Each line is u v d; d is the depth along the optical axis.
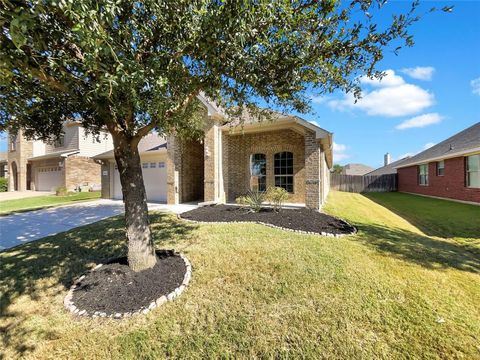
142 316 3.08
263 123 9.81
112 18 2.02
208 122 11.07
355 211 10.92
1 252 5.45
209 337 2.73
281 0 2.49
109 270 4.14
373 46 2.88
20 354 2.57
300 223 7.16
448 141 19.33
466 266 4.44
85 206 12.18
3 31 2.02
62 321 3.04
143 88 2.68
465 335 2.68
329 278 3.87
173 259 4.57
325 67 3.00
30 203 14.57
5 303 3.45
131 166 4.06
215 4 2.42
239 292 3.54
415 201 15.74
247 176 12.35
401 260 4.62
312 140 9.20
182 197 12.40
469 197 14.24
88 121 4.93
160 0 2.41
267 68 2.86
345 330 2.78
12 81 2.66
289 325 2.87
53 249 5.50
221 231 6.36
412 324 2.85
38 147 24.92
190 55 2.93
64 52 2.41
